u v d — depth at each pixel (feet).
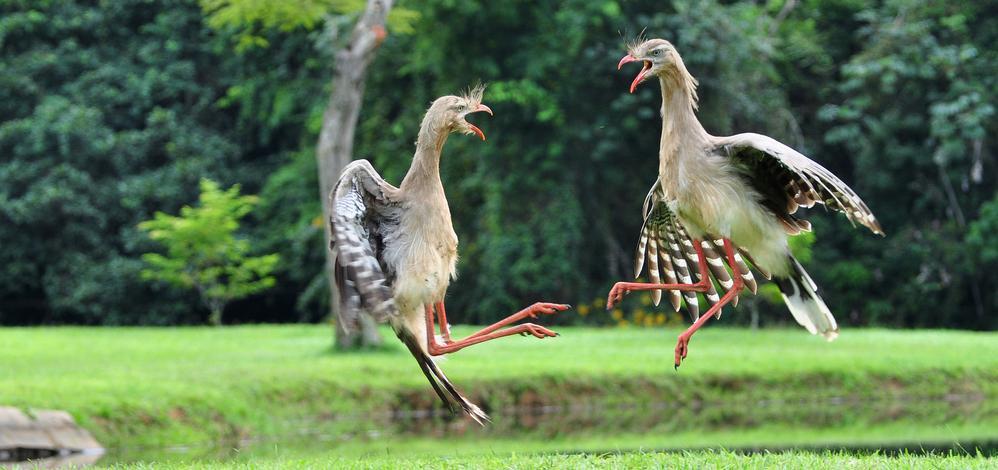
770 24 77.92
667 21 68.74
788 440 30.22
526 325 17.43
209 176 79.56
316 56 78.59
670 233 22.53
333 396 35.94
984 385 41.16
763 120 72.33
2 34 78.43
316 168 76.89
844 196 18.04
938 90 74.28
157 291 78.23
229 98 80.89
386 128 75.77
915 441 29.66
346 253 16.02
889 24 73.97
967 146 73.92
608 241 72.59
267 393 35.14
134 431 30.94
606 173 72.23
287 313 86.17
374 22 44.57
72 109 76.38
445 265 17.89
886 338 52.70
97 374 36.65
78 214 75.92
